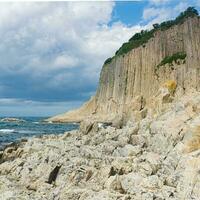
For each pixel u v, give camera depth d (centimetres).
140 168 3097
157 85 14225
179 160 3052
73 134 6247
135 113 6869
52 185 3022
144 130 4756
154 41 15625
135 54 15725
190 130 3538
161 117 4788
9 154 4388
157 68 14712
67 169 3180
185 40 14975
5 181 3181
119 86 15650
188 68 13812
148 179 2742
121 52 17012
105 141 4762
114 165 3188
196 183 2614
